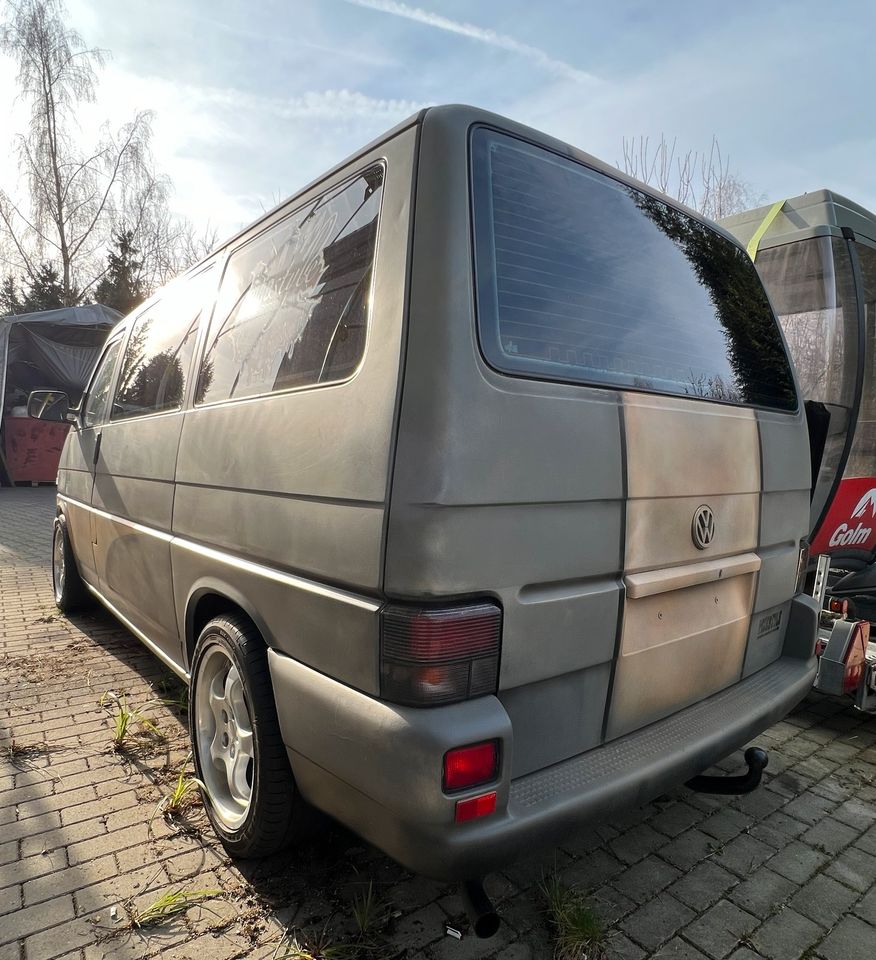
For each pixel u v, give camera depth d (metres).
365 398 1.74
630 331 2.12
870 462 4.33
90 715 3.52
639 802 1.85
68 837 2.49
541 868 2.37
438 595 1.54
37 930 2.04
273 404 2.14
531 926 2.10
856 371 4.07
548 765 1.82
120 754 3.10
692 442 2.16
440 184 1.74
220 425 2.48
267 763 2.09
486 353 1.67
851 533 4.26
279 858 2.38
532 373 1.76
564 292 1.95
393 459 1.61
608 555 1.89
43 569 7.12
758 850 2.50
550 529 1.74
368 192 1.98
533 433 1.71
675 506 2.09
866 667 3.12
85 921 2.08
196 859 2.38
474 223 1.75
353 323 1.88
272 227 2.57
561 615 1.77
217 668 2.53
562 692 1.83
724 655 2.38
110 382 4.29
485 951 1.99
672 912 2.17
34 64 22.75
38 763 3.02
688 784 2.53
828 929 2.11
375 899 2.18
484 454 1.61
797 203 4.33
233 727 2.45
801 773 3.09
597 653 1.88
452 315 1.63
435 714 1.54
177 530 2.80
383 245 1.83
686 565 2.15
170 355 3.28
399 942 2.01
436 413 1.57
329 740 1.75
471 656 1.58
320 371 1.98
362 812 1.69
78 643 4.66
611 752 1.93
